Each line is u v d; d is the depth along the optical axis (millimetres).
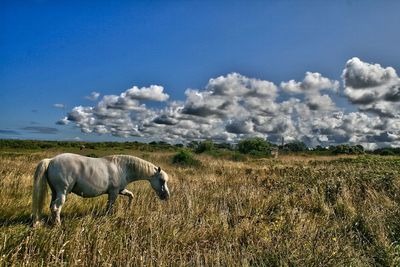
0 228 6191
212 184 12508
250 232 6906
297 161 28141
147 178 8164
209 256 5641
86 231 6133
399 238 6520
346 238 6680
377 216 7531
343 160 22844
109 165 7574
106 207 7914
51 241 5598
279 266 5250
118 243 5855
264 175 16047
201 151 39562
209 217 7945
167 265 5340
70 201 8391
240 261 5449
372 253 5984
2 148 41969
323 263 5266
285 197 9781
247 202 9500
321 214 8781
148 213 7641
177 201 8953
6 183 10180
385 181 11375
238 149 44344
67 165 6988
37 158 22734
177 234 6617
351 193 10273
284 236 6426
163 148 51469
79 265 5074
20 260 5156
